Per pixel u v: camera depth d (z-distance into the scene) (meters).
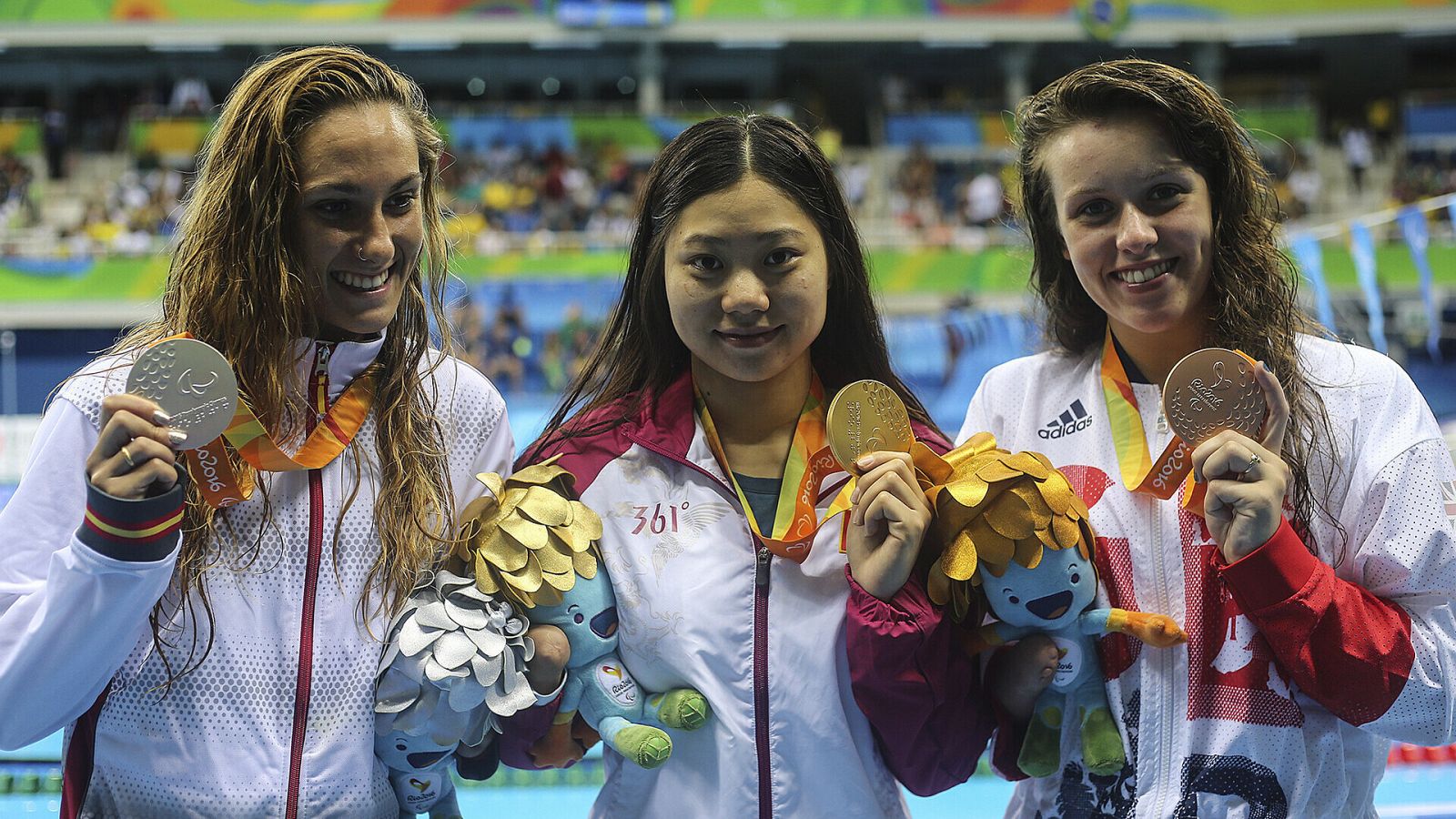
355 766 1.81
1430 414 1.91
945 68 22.34
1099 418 2.08
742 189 1.87
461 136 18.45
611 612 1.97
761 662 1.93
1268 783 1.82
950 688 1.93
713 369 2.06
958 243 15.47
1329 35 19.95
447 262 2.12
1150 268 1.92
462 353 2.29
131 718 1.76
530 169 17.94
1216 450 1.77
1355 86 22.50
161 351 1.64
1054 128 2.00
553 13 19.53
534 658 1.90
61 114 19.30
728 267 1.89
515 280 13.80
